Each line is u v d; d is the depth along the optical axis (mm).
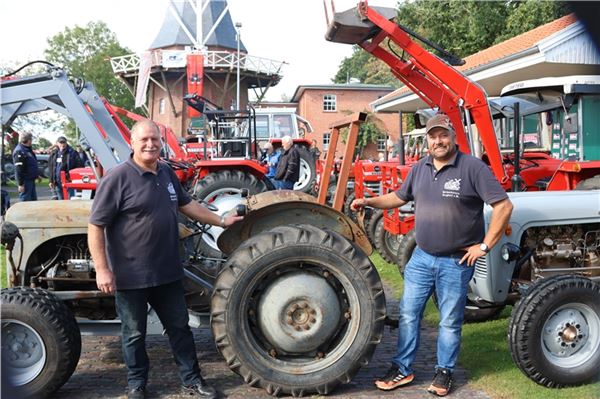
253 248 3582
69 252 4168
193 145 13492
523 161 6496
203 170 8352
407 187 3865
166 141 10555
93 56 41594
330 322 3662
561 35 9344
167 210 3449
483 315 5148
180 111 27203
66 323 3525
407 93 16234
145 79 26531
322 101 35531
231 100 27719
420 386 3775
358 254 3654
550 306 3641
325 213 3961
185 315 3619
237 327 3551
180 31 29734
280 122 13391
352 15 6270
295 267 3705
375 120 28266
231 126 10367
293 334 3615
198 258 4691
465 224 3535
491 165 6250
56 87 4125
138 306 3469
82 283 4160
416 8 21953
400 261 6504
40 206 4039
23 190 10203
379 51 6617
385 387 3699
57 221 3986
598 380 3748
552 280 3723
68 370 3541
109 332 3961
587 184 5312
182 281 3625
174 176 3658
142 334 3514
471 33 21266
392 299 6043
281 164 9562
